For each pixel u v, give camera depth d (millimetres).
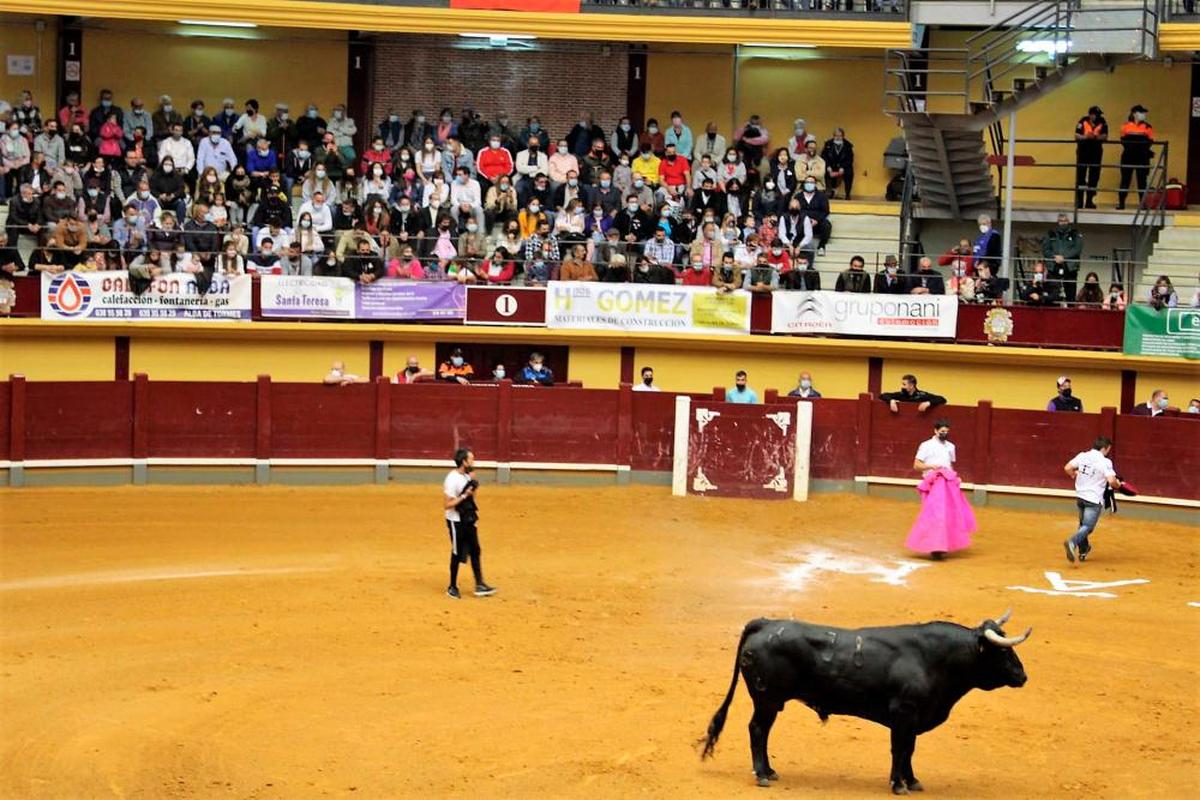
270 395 28844
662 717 16438
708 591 21906
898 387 31609
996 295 31016
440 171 33938
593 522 26156
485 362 32469
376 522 25688
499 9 35250
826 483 29172
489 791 14141
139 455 28406
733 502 28141
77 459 28125
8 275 30016
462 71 37719
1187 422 27766
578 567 23016
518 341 31859
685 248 32500
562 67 37719
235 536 24344
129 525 24875
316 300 31109
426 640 19062
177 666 17734
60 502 26500
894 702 13953
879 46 34625
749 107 37469
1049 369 31047
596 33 35188
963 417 28812
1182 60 34656
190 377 31266
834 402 29141
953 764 15391
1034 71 36375
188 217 32812
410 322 31719
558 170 34656
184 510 26156
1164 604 22062
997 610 21406
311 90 37656
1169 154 35906
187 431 28625
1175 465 27812
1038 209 34594
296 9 35031
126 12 34781
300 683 17250
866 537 25797
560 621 20109
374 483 29156
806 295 31281
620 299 31609
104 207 32625
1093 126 34156
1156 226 34156
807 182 33875
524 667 18109
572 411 29469
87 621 19438
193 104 35250
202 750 15055
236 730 15656
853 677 14000
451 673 17766
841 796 14141
